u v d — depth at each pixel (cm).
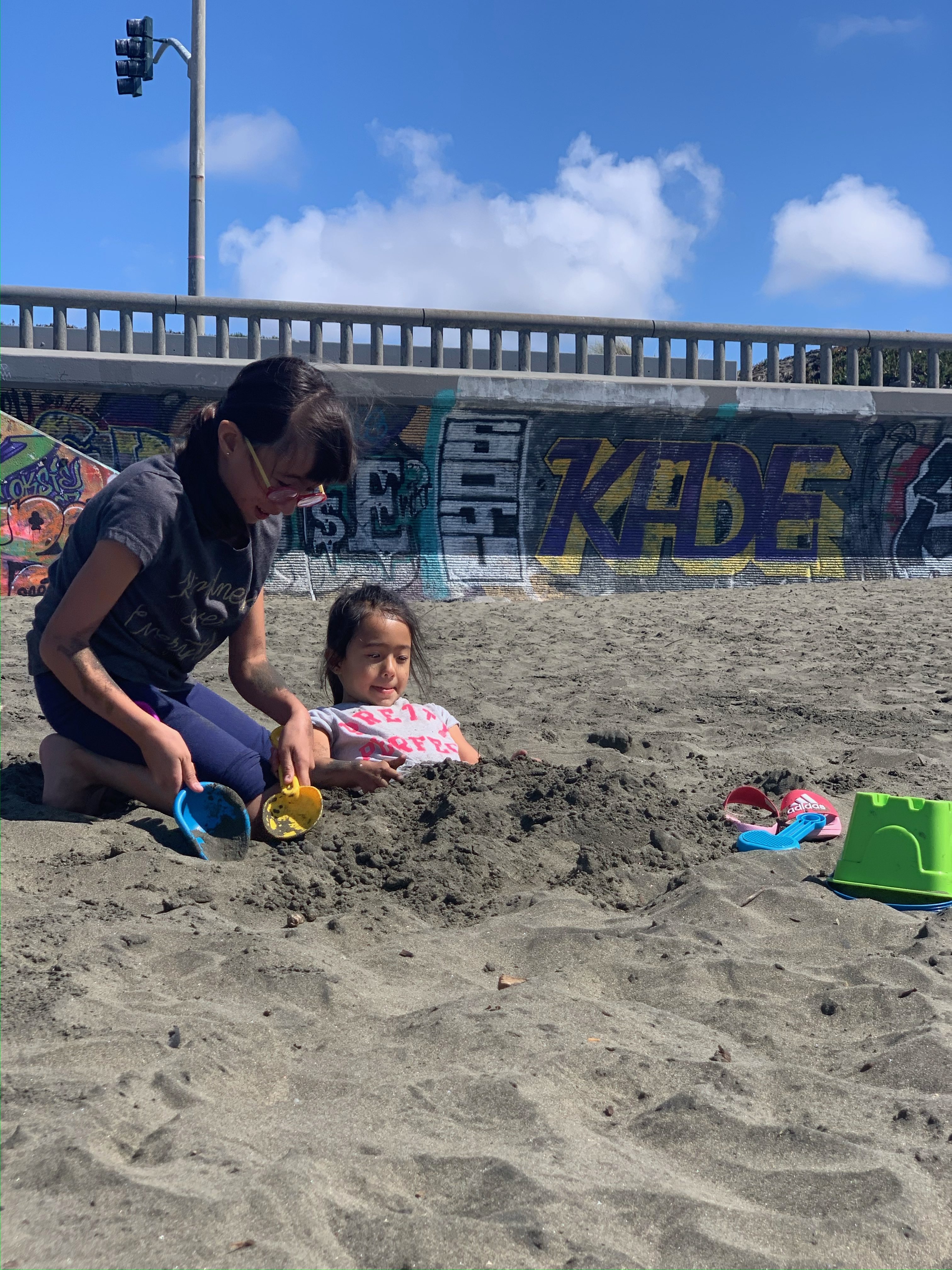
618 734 512
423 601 1373
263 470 307
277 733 357
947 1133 179
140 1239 138
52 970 226
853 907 299
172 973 235
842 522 1543
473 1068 193
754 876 326
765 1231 152
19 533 1267
